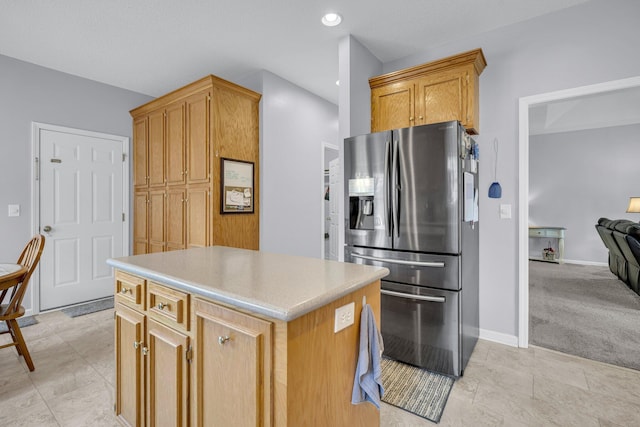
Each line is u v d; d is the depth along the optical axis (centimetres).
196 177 316
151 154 368
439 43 285
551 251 634
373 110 289
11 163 310
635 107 502
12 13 238
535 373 213
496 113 259
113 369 221
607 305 353
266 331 96
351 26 258
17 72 312
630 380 204
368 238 237
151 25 256
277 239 356
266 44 286
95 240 367
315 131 407
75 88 350
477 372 215
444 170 207
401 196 222
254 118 340
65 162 344
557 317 315
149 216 372
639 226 363
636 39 212
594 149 614
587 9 226
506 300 256
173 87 387
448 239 207
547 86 240
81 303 356
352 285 116
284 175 364
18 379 207
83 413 175
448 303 208
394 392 193
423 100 262
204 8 234
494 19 247
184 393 124
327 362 109
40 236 230
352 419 123
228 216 316
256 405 98
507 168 255
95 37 273
